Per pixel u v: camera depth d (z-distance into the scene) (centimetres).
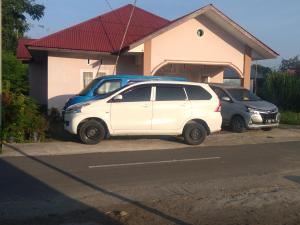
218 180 1023
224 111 1981
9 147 1413
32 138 1553
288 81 3338
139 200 850
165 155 1345
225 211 797
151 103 1520
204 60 2322
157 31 2169
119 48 2284
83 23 2530
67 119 1507
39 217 738
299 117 2552
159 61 2222
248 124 1909
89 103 1494
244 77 2403
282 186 981
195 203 839
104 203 826
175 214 774
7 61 2159
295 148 1529
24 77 2262
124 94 1510
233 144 1616
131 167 1151
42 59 2783
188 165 1193
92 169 1115
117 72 2373
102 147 1455
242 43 2395
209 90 1590
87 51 2230
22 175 1034
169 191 918
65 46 2230
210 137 1777
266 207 826
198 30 2297
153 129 1524
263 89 3566
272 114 1944
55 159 1243
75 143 1512
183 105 1545
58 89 2284
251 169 1157
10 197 847
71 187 931
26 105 1577
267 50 2358
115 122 1496
